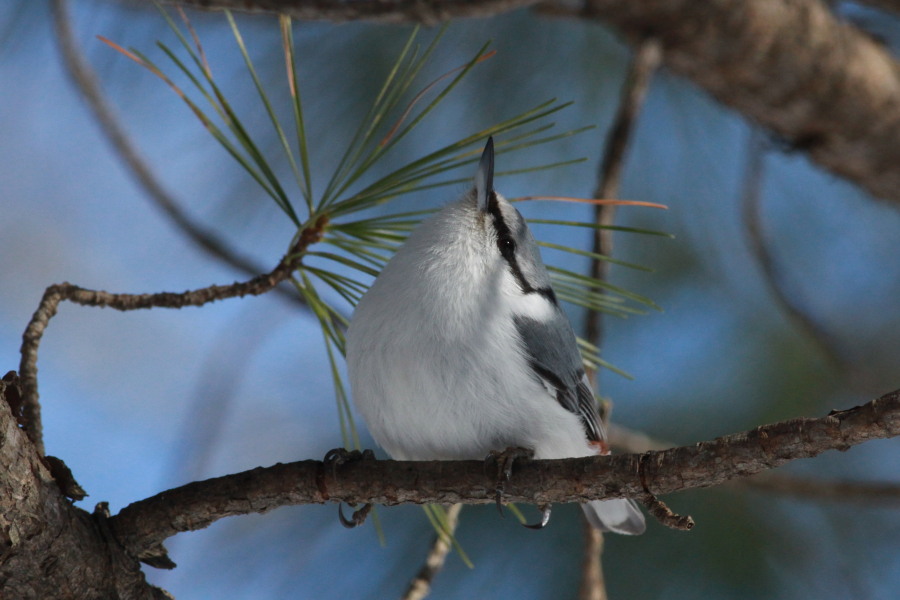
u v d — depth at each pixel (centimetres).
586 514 657
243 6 574
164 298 560
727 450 451
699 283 949
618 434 795
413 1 577
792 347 913
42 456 495
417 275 593
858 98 916
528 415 595
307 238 589
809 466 880
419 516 818
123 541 524
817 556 809
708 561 791
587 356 629
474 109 862
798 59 880
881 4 845
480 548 802
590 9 847
